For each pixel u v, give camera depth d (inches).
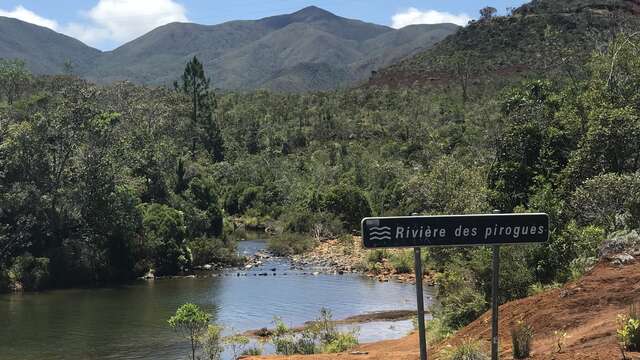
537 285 728.3
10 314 1298.0
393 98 5777.6
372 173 3484.3
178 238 1999.3
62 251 1736.0
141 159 2426.2
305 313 1290.6
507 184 1228.5
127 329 1149.7
